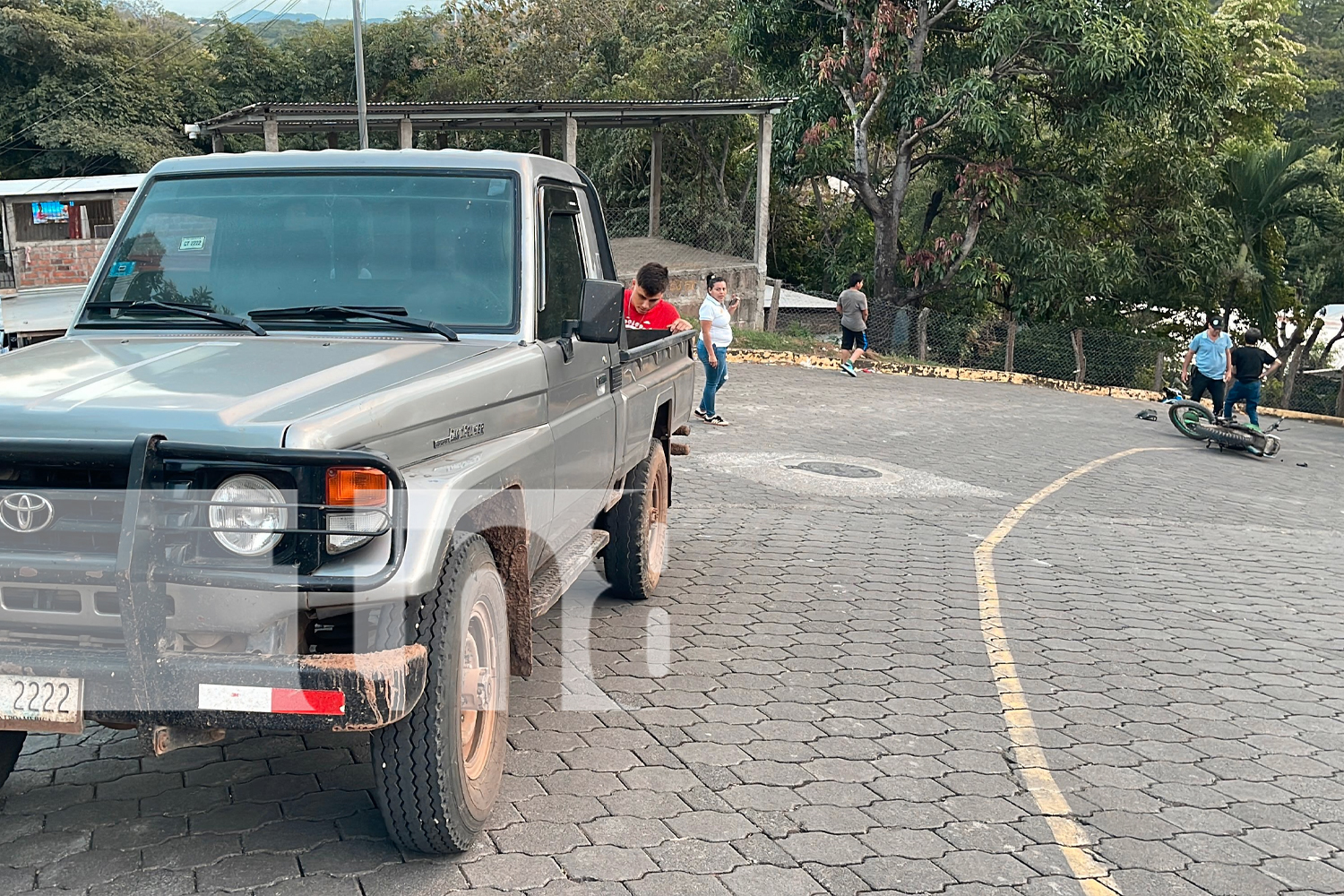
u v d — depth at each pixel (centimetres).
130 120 4541
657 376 661
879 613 685
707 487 1069
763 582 744
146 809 393
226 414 312
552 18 4075
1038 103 2733
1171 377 3005
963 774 457
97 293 449
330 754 446
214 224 461
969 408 1861
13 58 4378
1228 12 3622
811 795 429
